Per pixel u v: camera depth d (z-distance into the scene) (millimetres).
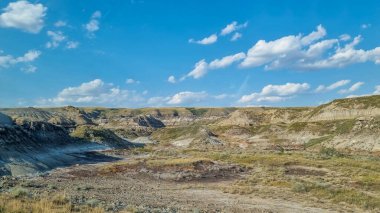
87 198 35062
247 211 35125
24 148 88000
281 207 37469
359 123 133250
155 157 105562
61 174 69062
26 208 22344
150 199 41312
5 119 112812
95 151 138625
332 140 133500
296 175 61625
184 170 70000
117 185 55906
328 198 42562
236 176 66062
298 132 161625
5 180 48562
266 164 76875
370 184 50438
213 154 101688
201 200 41906
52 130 135000
